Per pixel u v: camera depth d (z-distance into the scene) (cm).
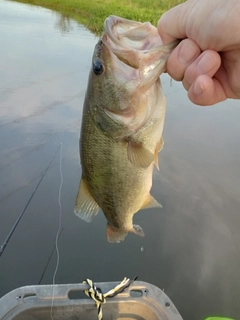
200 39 23
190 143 101
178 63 24
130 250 67
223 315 56
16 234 69
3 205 76
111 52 28
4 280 61
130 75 28
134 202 32
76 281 60
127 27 28
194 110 124
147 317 43
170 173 87
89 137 31
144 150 29
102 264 64
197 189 82
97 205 33
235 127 112
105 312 44
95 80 30
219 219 74
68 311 43
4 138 101
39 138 102
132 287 45
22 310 41
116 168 31
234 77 26
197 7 23
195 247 68
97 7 347
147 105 29
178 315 42
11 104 123
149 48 27
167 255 66
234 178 87
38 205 77
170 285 61
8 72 157
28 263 64
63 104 128
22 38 224
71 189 82
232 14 22
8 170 87
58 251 66
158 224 73
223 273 63
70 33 255
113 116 29
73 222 73
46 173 87
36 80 150
